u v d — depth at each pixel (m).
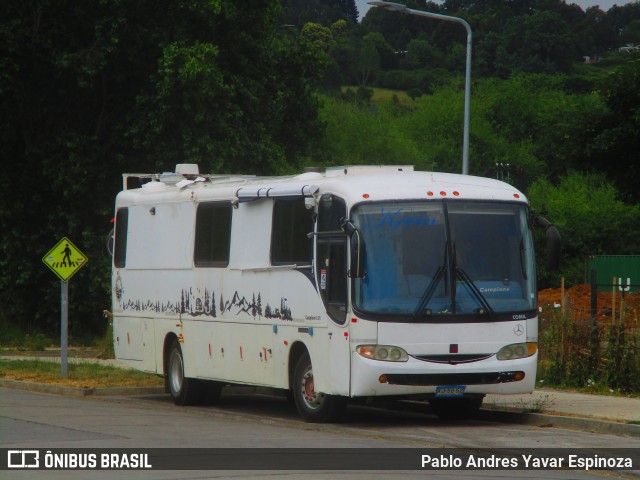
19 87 72.06
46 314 77.50
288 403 41.00
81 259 48.25
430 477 20.89
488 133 169.75
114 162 74.31
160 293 41.53
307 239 32.56
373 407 39.03
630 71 84.19
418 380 30.00
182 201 40.19
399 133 144.50
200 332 38.66
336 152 130.62
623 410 32.50
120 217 45.25
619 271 119.44
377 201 30.61
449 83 198.50
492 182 32.53
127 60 73.12
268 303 34.53
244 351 35.97
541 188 154.00
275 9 78.06
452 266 30.58
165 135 72.50
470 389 30.34
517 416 32.38
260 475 20.91
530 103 185.12
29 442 26.22
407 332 29.95
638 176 86.12
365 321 29.84
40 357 63.06
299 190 32.81
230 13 73.69
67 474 21.31
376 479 20.45
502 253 31.31
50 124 75.06
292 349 33.41
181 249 40.09
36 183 75.19
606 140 84.19
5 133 73.31
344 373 30.31
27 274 74.56
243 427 30.52
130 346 44.03
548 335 41.22
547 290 97.81
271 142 77.50
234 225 36.84
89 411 35.19
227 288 37.03
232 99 75.75
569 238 143.62
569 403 34.78
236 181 38.84
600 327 39.81
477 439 27.47
